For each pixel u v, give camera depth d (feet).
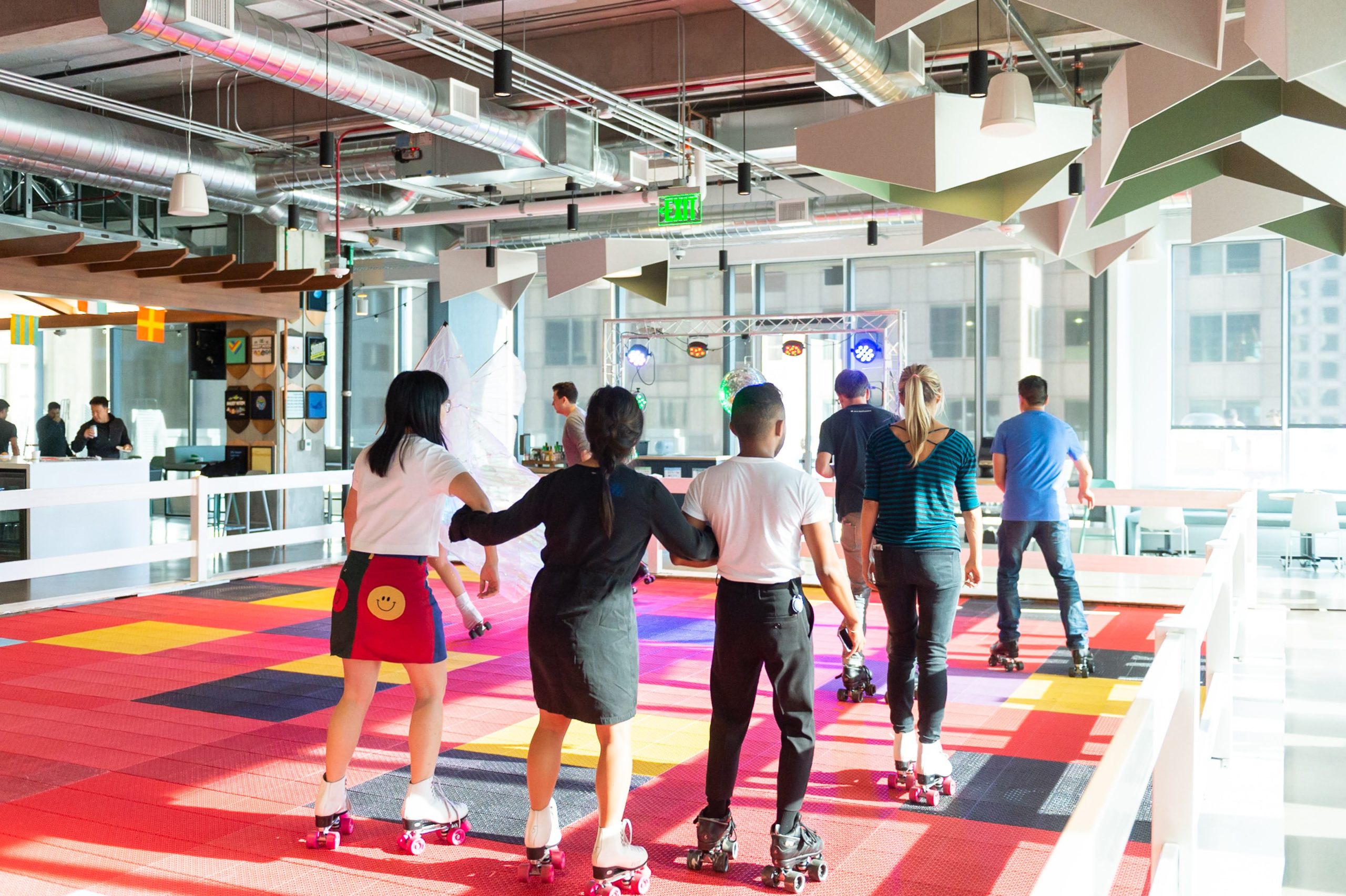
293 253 50.96
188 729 17.25
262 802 13.89
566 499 10.93
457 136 33.45
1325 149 14.73
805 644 11.34
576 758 15.80
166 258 34.76
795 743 11.30
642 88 36.11
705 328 59.67
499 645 23.79
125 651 23.13
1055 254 21.31
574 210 44.55
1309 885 11.91
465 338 63.05
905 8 12.82
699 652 23.45
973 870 11.75
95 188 50.44
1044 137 15.75
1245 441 48.52
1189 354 49.39
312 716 18.01
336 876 11.61
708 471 11.60
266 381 47.37
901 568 13.87
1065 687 20.15
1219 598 15.34
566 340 63.21
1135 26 11.17
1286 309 47.70
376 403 64.64
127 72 40.52
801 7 23.49
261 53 26.05
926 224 19.65
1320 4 10.16
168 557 31.35
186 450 55.16
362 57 29.19
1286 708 19.79
